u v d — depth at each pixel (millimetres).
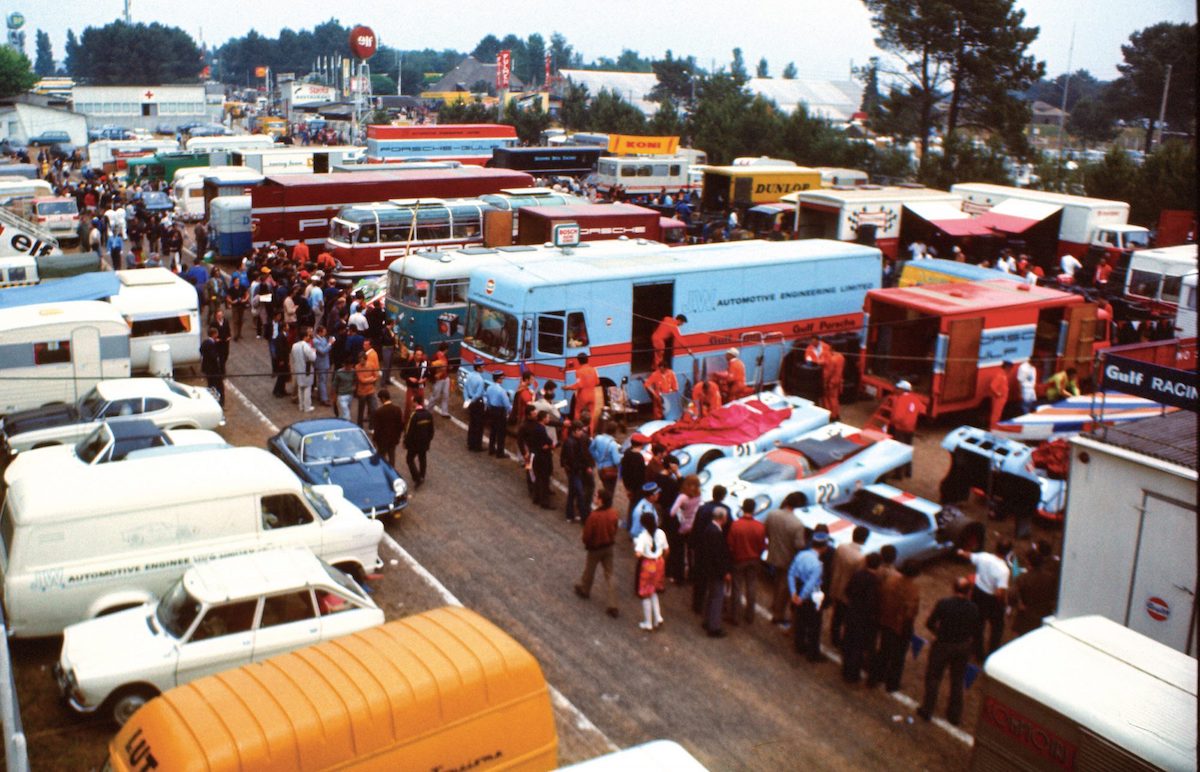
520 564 14578
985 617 11812
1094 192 46656
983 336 20969
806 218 38156
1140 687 8148
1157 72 70812
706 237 41688
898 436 18719
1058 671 8375
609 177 53281
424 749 7418
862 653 11555
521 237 30969
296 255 31156
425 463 17422
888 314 22422
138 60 190250
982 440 16625
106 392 17469
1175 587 10398
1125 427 11609
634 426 21172
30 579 11109
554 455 19625
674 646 12406
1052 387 21062
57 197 41312
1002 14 55031
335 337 21844
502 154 54031
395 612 12922
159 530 11789
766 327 22641
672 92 137250
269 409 21516
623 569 14633
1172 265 28672
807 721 10859
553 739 8148
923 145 60156
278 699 7184
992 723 8555
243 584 10328
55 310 19641
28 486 11688
